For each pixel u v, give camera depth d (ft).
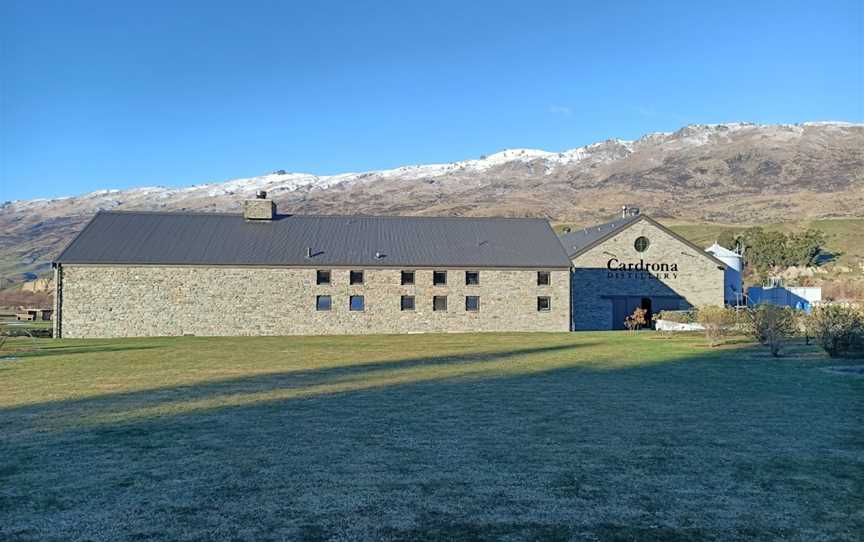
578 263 154.30
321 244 140.97
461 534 19.52
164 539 19.24
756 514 21.13
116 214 145.48
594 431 33.22
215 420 36.65
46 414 39.04
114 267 129.29
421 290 136.87
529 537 19.29
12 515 21.29
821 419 36.14
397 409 39.99
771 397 44.11
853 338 69.97
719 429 33.58
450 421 36.01
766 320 83.61
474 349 89.25
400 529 19.90
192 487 24.08
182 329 130.31
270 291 132.67
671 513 21.24
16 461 27.86
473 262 138.51
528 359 73.51
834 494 23.06
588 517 20.88
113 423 36.01
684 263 156.97
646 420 36.06
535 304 139.74
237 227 145.89
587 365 66.08
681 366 64.08
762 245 269.85
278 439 31.68
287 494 23.20
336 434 32.76
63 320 127.85
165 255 131.75
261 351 87.92
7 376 59.62
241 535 19.49
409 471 25.99
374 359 75.10
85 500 22.71
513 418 36.83
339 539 19.15
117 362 73.20
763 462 27.14
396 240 145.89
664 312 139.74
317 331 133.49
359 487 23.95
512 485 24.16
